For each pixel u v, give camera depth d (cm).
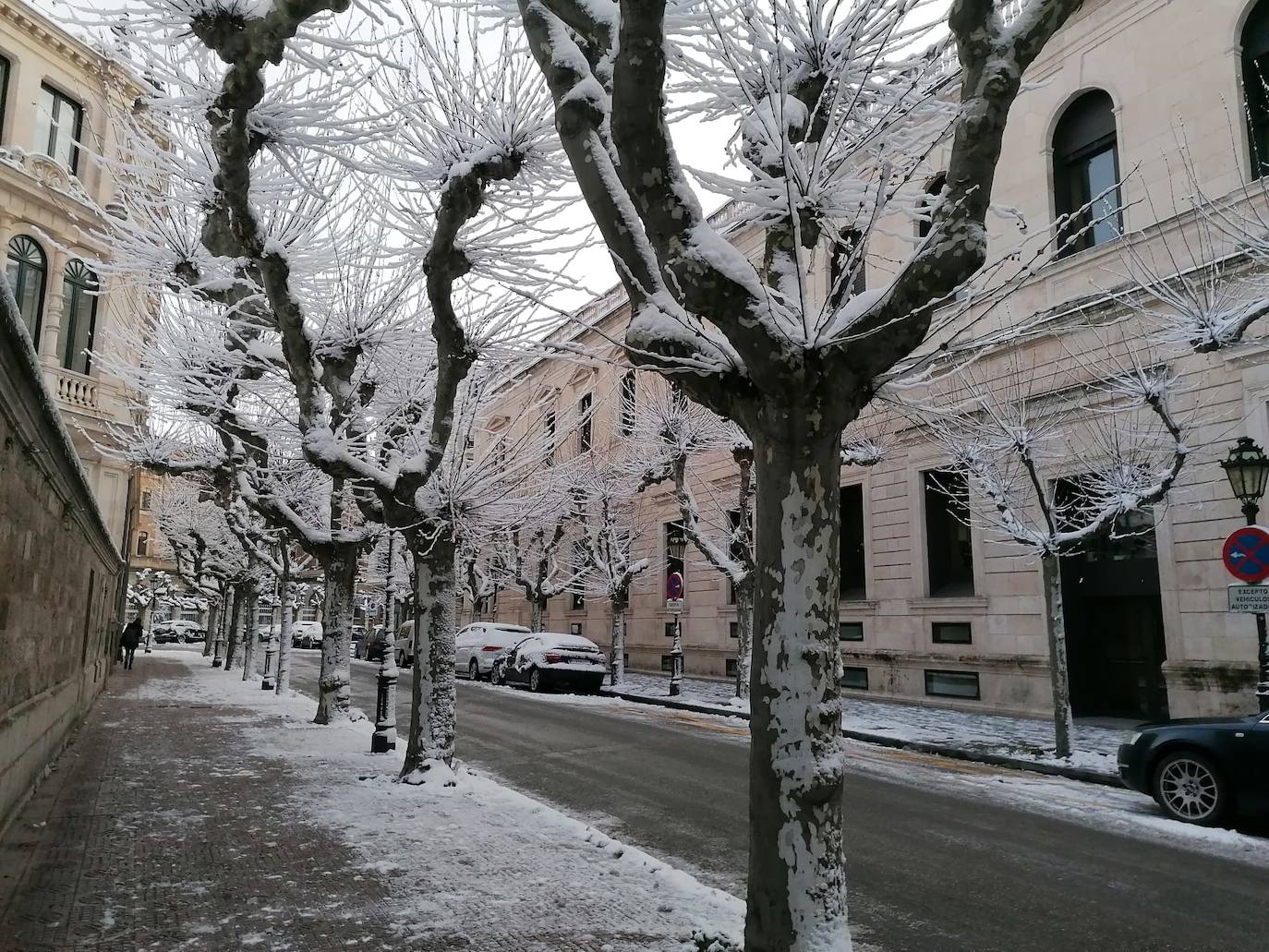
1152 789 842
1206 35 1420
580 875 554
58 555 848
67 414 2272
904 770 1094
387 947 426
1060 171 1680
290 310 820
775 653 390
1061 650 1151
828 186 473
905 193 605
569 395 2698
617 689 2181
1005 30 389
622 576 2339
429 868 558
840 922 371
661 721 1573
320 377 1067
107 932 439
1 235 2167
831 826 378
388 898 497
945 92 582
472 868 562
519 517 1105
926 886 604
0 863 545
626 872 567
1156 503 1246
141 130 1012
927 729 1416
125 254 1102
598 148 478
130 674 2325
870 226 386
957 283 379
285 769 900
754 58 490
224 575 2797
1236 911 562
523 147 799
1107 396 1392
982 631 1742
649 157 395
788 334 395
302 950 420
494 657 2431
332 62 775
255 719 1341
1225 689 1312
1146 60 1506
